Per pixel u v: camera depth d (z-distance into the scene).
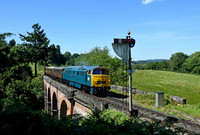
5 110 6.00
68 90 17.08
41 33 57.06
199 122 10.48
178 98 15.78
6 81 37.91
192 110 13.05
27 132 4.87
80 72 19.98
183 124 9.43
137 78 52.06
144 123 5.67
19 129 5.04
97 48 38.31
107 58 26.05
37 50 54.31
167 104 15.58
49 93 33.22
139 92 19.56
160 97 15.18
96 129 5.05
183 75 60.16
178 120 9.98
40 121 5.59
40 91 41.22
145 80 47.94
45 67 49.62
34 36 54.75
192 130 8.57
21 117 5.77
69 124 5.29
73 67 23.55
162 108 14.47
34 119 5.78
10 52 43.09
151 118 9.77
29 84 41.19
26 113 6.05
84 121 5.77
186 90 35.16
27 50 53.25
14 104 6.89
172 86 39.38
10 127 4.88
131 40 7.56
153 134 5.12
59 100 22.48
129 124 5.57
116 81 25.20
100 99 16.06
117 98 17.81
